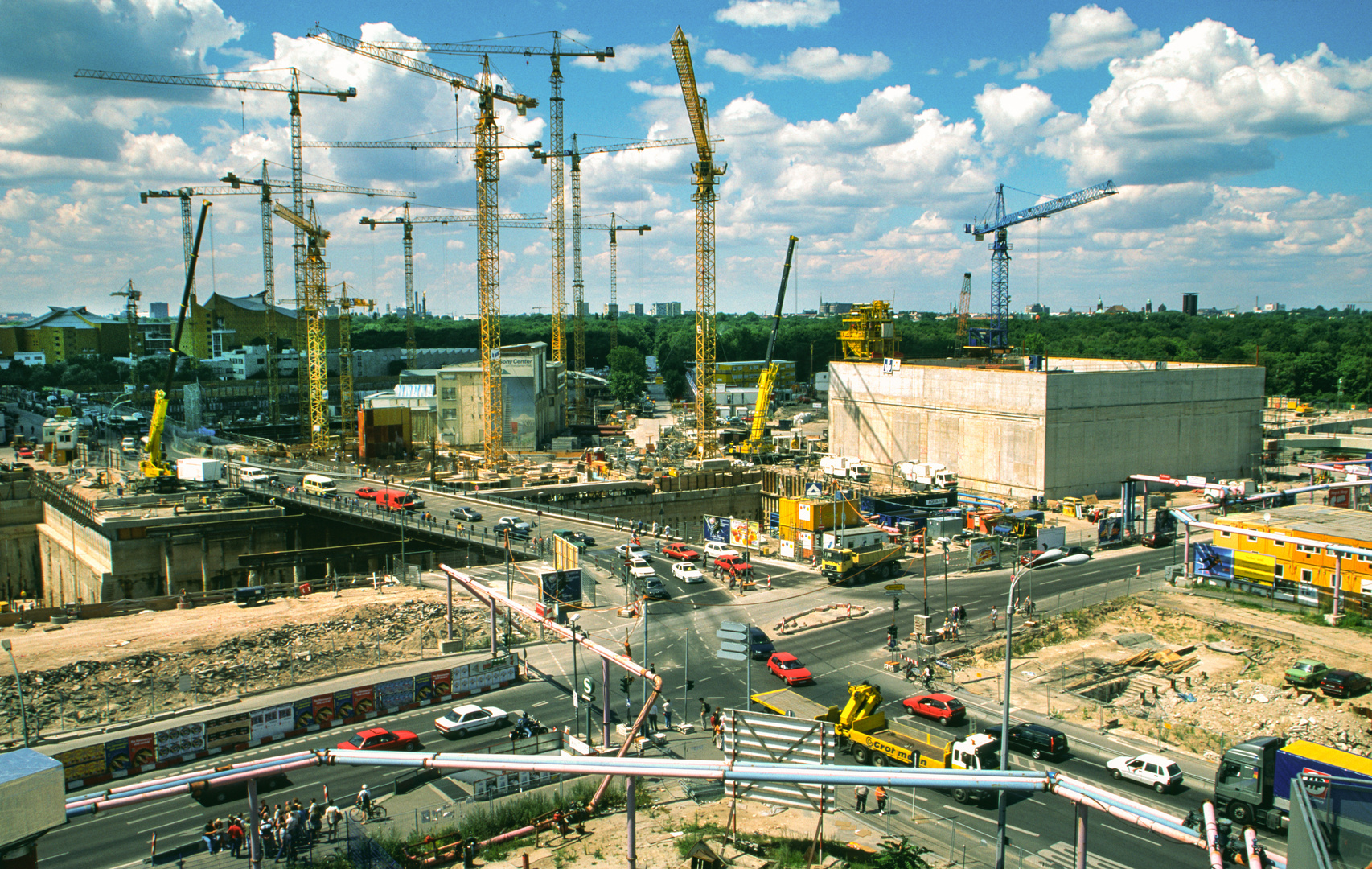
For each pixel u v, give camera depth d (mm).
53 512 147250
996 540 103375
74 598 132125
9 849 26969
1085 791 28562
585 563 103688
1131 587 87812
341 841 42156
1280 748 42656
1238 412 157000
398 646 76875
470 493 144875
